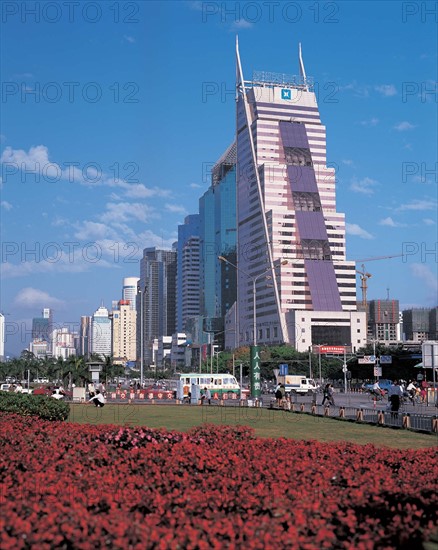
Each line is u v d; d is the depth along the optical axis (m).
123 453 18.16
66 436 20.61
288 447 19.91
